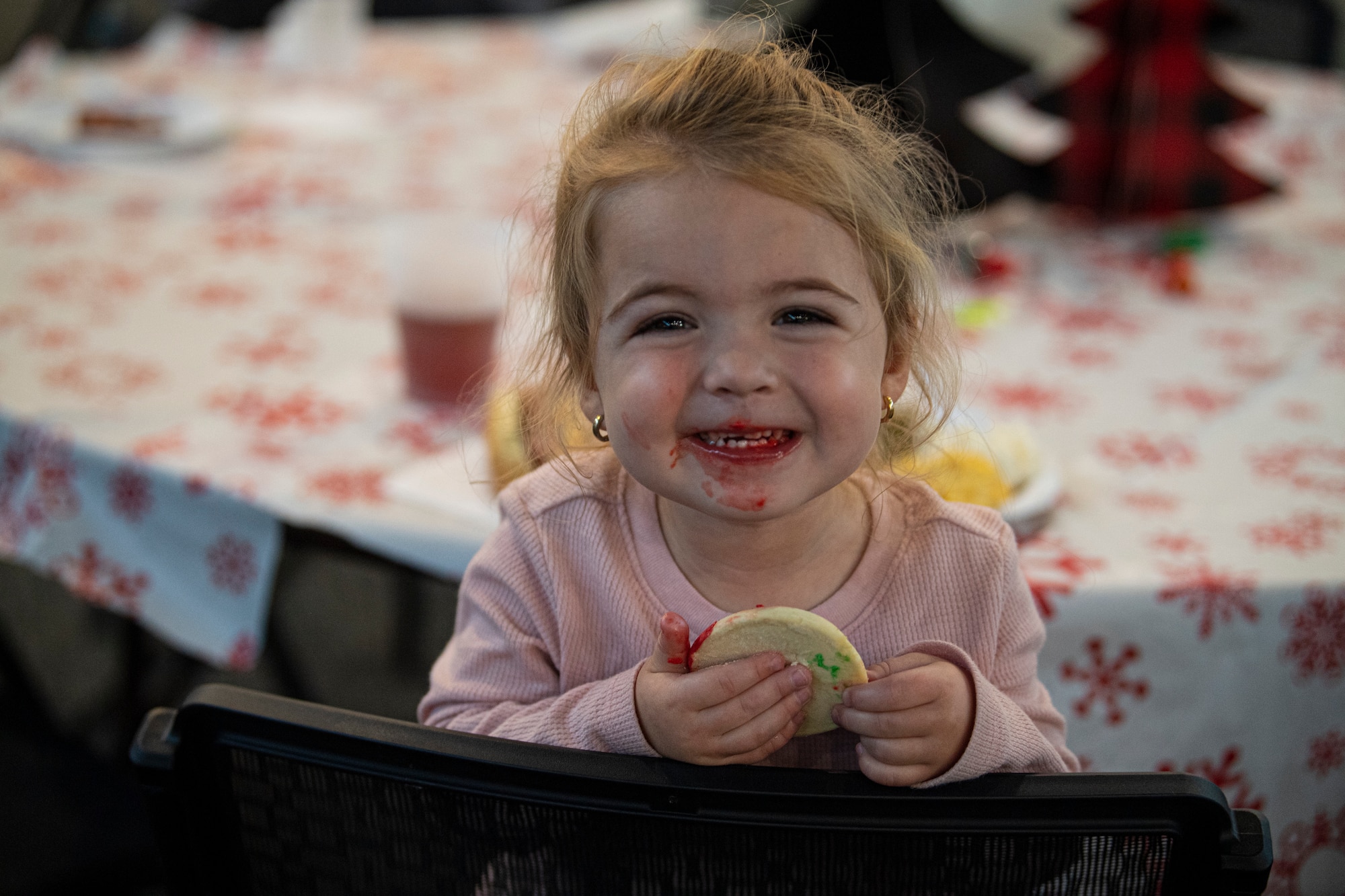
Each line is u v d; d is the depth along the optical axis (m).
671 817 0.52
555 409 0.70
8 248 1.47
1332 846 0.97
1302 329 1.29
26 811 1.54
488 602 0.72
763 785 0.51
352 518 0.96
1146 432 1.09
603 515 0.71
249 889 0.61
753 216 0.54
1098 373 1.20
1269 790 0.93
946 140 1.40
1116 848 0.51
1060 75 1.70
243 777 0.57
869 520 0.69
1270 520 0.94
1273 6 2.46
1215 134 1.79
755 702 0.55
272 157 1.77
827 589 0.68
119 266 1.44
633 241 0.55
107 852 1.49
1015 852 0.51
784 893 0.54
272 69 2.13
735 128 0.56
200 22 2.31
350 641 1.74
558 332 0.66
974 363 1.21
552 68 2.21
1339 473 1.01
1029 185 1.52
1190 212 1.54
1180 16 1.47
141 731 0.57
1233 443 1.07
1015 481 0.93
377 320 1.33
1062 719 0.70
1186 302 1.37
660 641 0.58
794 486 0.56
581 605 0.70
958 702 0.56
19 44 2.22
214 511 1.01
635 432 0.56
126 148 1.75
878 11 1.34
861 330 0.57
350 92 2.06
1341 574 0.87
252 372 1.20
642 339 0.56
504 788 0.53
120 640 1.80
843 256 0.56
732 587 0.67
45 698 1.67
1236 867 0.50
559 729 0.62
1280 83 2.07
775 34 0.74
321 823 0.57
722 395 0.55
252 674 1.71
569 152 0.62
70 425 1.09
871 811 0.51
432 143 1.84
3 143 1.79
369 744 0.53
